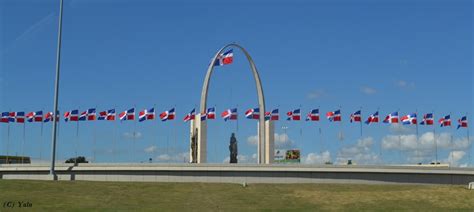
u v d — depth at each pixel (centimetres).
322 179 7375
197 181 7319
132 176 7494
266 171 7312
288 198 5625
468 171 7825
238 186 6406
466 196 5828
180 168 7356
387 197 5744
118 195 5569
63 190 5741
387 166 7538
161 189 6066
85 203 5016
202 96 9750
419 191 6109
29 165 8050
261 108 9850
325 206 5256
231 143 9694
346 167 7388
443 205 5403
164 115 9281
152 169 7406
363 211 5056
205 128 9138
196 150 9188
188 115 9450
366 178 7469
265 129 9712
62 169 7756
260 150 9662
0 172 8356
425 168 7619
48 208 4700
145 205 5038
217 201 5359
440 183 7719
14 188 5700
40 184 6066
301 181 7338
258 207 5091
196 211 4794
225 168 7312
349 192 6047
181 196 5616
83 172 7675
